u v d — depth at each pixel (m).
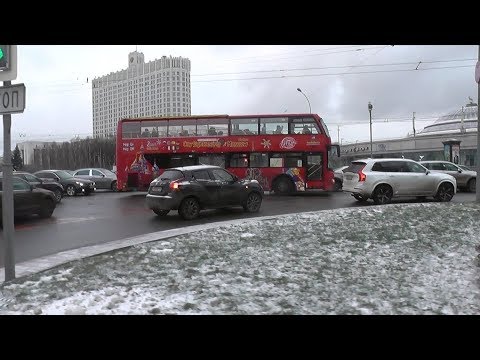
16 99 5.78
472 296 4.89
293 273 6.02
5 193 6.08
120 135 24.19
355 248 7.54
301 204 17.72
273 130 23.02
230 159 23.27
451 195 17.75
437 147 71.88
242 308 4.60
